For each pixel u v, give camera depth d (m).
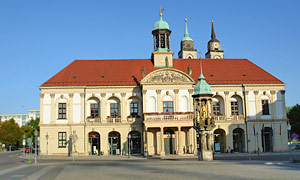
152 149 69.56
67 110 72.12
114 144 73.00
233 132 75.06
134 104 73.50
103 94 72.69
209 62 81.12
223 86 74.56
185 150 69.62
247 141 68.00
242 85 74.75
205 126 46.38
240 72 78.06
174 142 70.81
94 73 75.88
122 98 72.94
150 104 71.12
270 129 74.62
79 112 71.94
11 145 147.62
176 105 71.00
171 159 55.25
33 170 37.53
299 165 36.50
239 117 74.06
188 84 71.56
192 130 69.81
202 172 29.56
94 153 72.62
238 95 74.94
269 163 40.16
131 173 30.38
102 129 71.94
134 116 72.44
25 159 63.81
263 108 74.94
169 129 70.94
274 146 73.62
